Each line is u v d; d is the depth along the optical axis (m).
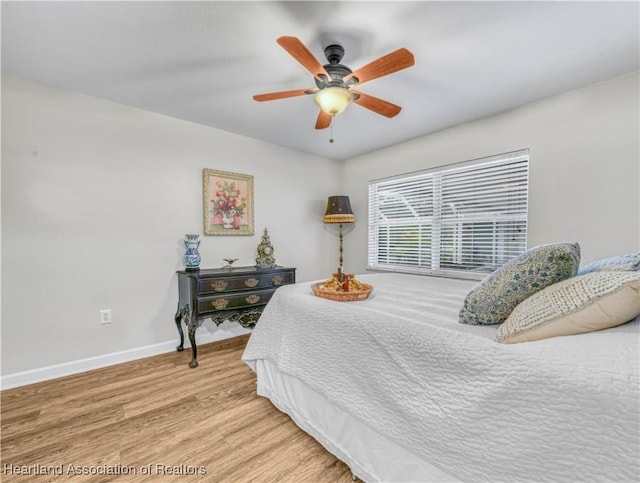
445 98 2.32
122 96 2.31
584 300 0.82
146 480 1.25
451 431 0.92
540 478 0.74
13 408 1.78
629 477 0.62
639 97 1.93
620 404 0.64
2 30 1.55
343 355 1.34
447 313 1.33
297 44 1.29
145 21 1.49
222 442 1.50
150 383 2.11
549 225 2.33
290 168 3.64
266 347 1.83
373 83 2.09
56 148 2.17
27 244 2.08
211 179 2.96
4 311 2.01
